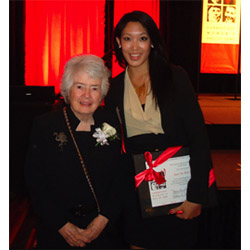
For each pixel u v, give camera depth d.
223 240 3.16
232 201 3.20
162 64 1.87
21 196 3.61
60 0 8.31
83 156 1.70
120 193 1.82
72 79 1.66
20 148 3.63
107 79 1.73
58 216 1.68
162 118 1.86
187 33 8.91
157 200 1.86
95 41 8.47
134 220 2.04
